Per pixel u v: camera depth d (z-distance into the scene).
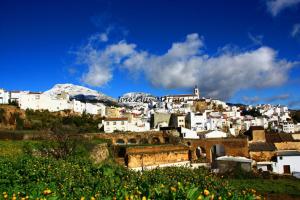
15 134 61.72
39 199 10.97
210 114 153.12
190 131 99.56
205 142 82.12
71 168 21.31
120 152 69.69
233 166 65.50
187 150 78.69
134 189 12.66
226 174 62.09
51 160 24.80
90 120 124.25
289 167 74.12
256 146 83.38
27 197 11.35
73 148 40.81
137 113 175.38
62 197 12.62
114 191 13.16
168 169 32.53
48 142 43.25
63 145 40.41
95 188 14.47
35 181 17.14
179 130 100.19
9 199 11.37
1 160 23.53
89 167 22.41
